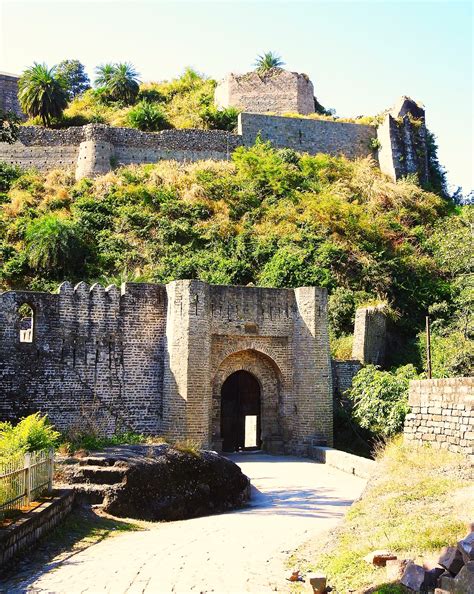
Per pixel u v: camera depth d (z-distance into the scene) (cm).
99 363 3180
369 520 1516
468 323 4459
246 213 5881
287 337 3534
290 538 1616
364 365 3903
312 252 5175
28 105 7238
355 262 5316
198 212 5784
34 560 1361
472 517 1324
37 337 3072
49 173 6444
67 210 5722
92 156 6581
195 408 3159
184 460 2081
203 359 3219
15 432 1847
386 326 4631
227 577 1248
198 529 1750
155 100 8650
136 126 7294
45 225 4981
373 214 6316
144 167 6531
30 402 3022
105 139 6669
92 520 1748
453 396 1898
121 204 5806
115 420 3170
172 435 3150
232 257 5178
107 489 1867
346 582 1162
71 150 6812
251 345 3481
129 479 1902
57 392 3078
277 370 3547
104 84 8456
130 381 3222
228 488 2142
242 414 3625
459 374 3856
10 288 4691
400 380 3438
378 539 1352
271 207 6034
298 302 3516
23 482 1529
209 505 2058
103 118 7650
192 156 7019
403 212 6556
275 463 3111
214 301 3403
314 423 3372
